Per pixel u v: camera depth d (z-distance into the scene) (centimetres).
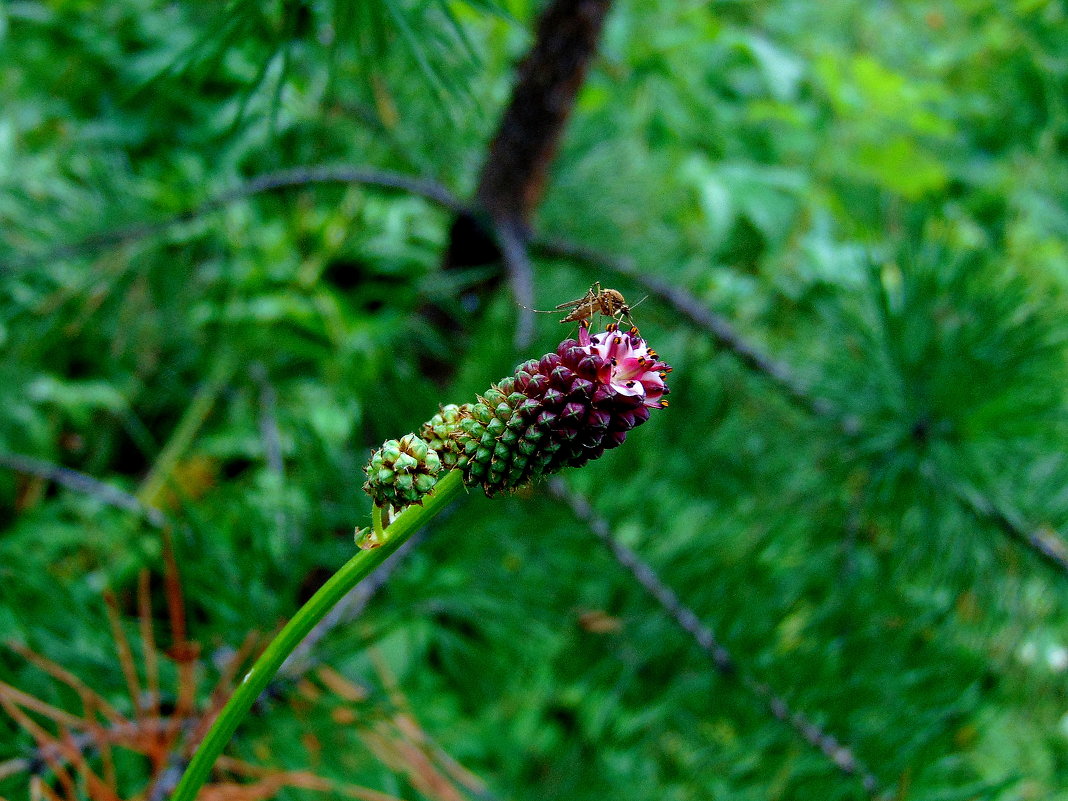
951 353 26
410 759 22
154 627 23
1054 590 26
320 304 37
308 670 21
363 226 39
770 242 45
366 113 36
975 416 26
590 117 42
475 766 32
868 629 25
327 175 29
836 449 29
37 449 36
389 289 41
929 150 58
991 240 51
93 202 33
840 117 49
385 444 12
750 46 46
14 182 32
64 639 22
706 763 25
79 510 31
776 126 58
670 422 33
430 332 30
